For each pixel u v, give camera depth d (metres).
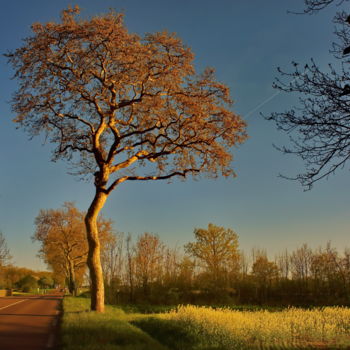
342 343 12.87
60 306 29.52
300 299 42.03
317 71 8.85
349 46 8.38
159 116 22.58
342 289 42.88
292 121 9.23
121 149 23.05
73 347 9.68
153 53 21.23
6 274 99.88
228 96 22.59
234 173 23.58
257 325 15.34
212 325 15.09
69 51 20.39
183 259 46.66
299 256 48.16
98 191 22.00
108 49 20.39
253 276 46.94
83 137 24.28
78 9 19.97
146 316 20.94
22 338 12.26
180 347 12.38
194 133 22.80
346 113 8.77
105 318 16.61
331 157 9.09
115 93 22.16
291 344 12.65
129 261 42.47
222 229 56.66
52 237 62.09
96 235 21.50
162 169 24.77
